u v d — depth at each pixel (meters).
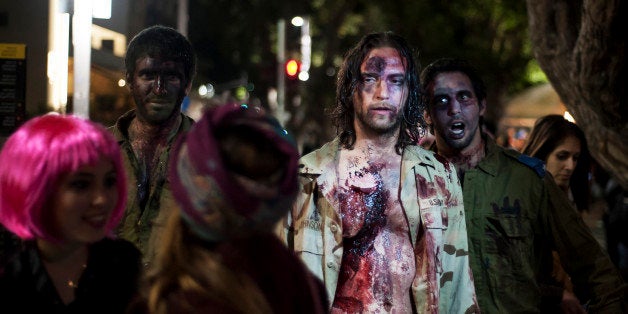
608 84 6.66
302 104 33.66
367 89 3.69
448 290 3.68
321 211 3.61
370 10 34.53
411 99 3.75
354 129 3.77
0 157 2.30
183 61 4.02
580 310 4.50
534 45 7.68
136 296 2.11
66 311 2.39
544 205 4.29
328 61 34.41
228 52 37.22
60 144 2.25
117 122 4.06
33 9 5.72
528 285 4.21
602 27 6.43
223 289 1.91
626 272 5.94
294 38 31.11
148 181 3.92
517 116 24.55
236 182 1.91
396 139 3.73
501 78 34.19
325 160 3.69
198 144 1.92
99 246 2.51
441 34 33.50
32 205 2.25
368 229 3.62
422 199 3.65
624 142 6.87
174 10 12.24
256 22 35.94
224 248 1.96
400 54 3.73
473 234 4.25
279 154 1.97
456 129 4.41
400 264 3.59
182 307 1.91
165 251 1.99
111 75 7.32
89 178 2.33
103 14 5.84
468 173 4.34
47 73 5.74
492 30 34.12
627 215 5.98
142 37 3.99
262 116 2.01
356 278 3.58
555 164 5.32
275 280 2.00
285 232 3.59
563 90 7.52
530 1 7.55
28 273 2.35
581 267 4.27
